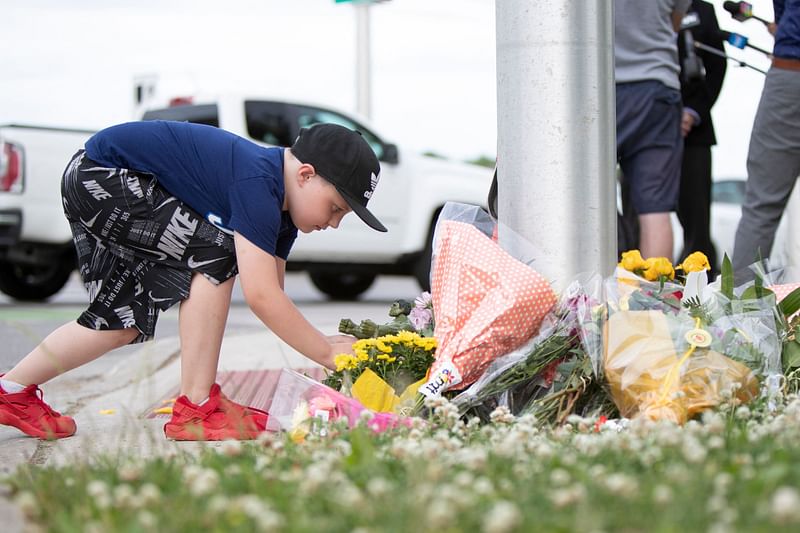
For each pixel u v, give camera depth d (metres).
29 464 4.69
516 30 6.40
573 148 6.33
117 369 10.54
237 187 6.08
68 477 4.19
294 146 6.25
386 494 3.39
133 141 6.33
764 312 6.06
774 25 10.12
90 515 3.55
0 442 6.32
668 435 4.20
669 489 3.39
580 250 6.33
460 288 6.04
